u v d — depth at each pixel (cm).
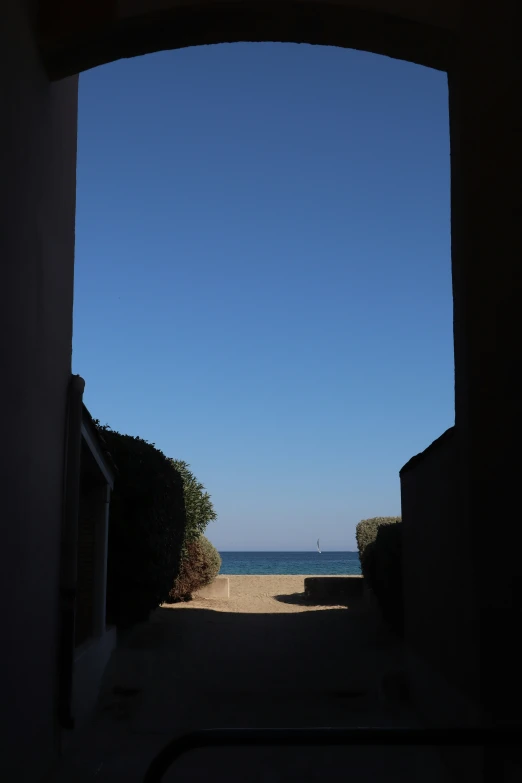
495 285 462
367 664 933
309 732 274
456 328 516
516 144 460
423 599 676
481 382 468
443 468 571
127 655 947
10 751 431
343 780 532
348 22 545
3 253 423
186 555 1580
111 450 1043
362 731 274
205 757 586
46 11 531
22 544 465
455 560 530
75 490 612
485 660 450
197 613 1387
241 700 773
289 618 1349
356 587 1695
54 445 573
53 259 571
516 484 425
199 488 1656
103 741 629
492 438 455
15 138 454
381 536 1126
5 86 430
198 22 547
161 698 773
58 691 575
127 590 1026
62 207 614
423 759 573
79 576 760
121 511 1027
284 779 536
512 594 422
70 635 586
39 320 519
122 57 571
